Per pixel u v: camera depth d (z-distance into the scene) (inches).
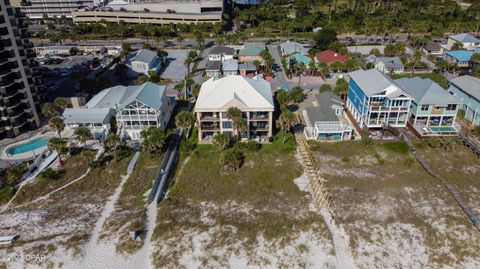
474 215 2263.8
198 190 2566.4
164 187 2608.3
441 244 2060.8
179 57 5890.8
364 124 3282.5
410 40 6363.2
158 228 2188.7
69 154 3043.8
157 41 6609.3
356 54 5300.2
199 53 6058.1
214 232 2169.0
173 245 2076.8
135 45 6761.8
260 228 2193.7
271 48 6254.9
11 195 2549.2
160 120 3297.2
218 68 4881.9
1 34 3073.3
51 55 6048.2
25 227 2246.6
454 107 3191.4
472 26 6801.2
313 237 2118.6
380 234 2138.3
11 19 3206.2
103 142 3137.3
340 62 4773.6
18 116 3319.4
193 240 2112.5
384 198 2439.7
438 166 2770.7
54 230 2214.6
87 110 3415.4
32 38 7303.2
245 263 1963.6
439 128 3203.7
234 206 2404.0
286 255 2007.9
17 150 3137.3
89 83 4247.0
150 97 3312.0
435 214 2289.6
